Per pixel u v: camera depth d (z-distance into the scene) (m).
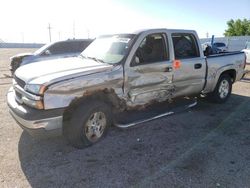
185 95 5.80
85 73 4.07
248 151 4.14
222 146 4.31
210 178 3.38
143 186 3.21
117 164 3.73
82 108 4.07
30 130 3.73
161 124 5.30
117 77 4.39
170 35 5.23
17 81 4.29
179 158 3.90
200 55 5.89
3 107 6.38
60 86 3.79
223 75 6.67
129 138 4.61
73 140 4.10
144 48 4.84
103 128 4.45
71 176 3.42
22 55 11.29
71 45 11.17
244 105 6.74
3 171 3.51
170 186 3.21
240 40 30.23
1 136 4.61
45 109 3.72
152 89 4.98
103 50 5.08
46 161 3.79
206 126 5.22
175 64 5.24
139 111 5.62
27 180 3.32
